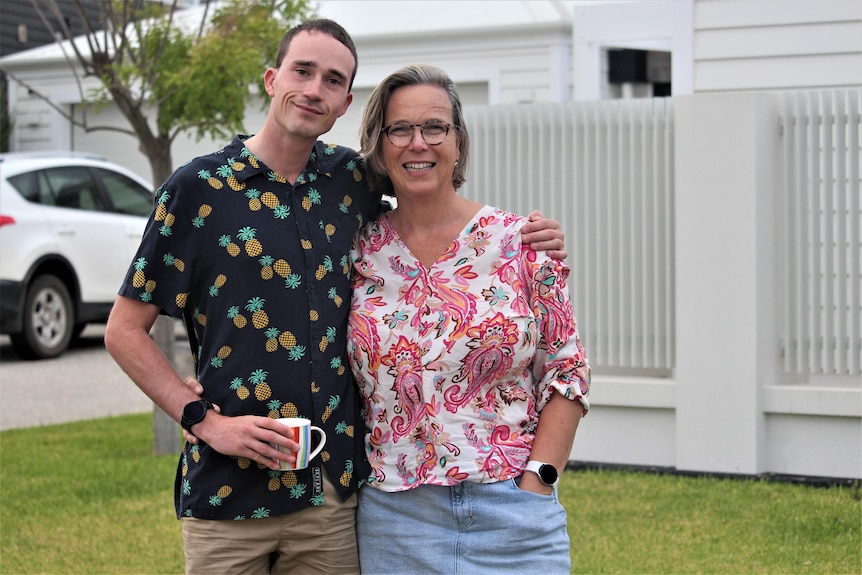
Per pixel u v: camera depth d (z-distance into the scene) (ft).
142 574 15.57
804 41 27.43
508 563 9.78
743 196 20.43
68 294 36.91
